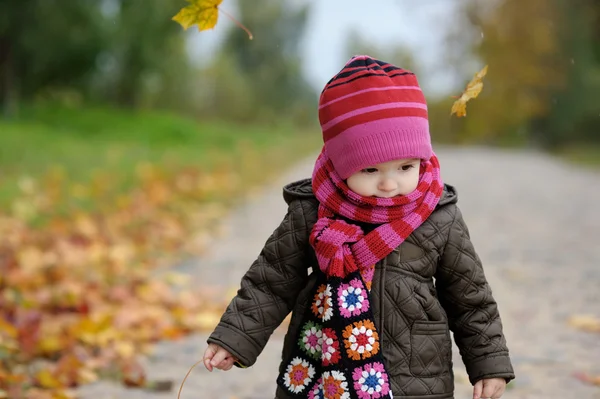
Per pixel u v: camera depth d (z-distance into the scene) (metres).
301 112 63.66
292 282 3.31
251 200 15.56
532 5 39.50
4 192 12.23
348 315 3.08
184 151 24.62
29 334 5.82
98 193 13.42
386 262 3.16
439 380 3.17
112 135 28.67
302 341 3.24
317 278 3.26
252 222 12.70
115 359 5.58
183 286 8.20
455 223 3.25
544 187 18.20
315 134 50.59
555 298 7.55
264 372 5.58
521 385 5.14
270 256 3.33
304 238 3.29
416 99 3.22
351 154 3.15
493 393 3.22
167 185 15.37
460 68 43.22
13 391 4.74
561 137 39.03
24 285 7.36
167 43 37.34
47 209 11.54
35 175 14.52
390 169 3.15
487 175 21.28
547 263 9.23
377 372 3.05
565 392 5.01
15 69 31.89
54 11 29.97
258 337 3.27
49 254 8.50
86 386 5.16
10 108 30.09
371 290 3.15
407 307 3.14
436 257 3.21
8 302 6.69
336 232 3.13
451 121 43.94
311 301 3.24
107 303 7.26
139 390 5.12
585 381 5.20
